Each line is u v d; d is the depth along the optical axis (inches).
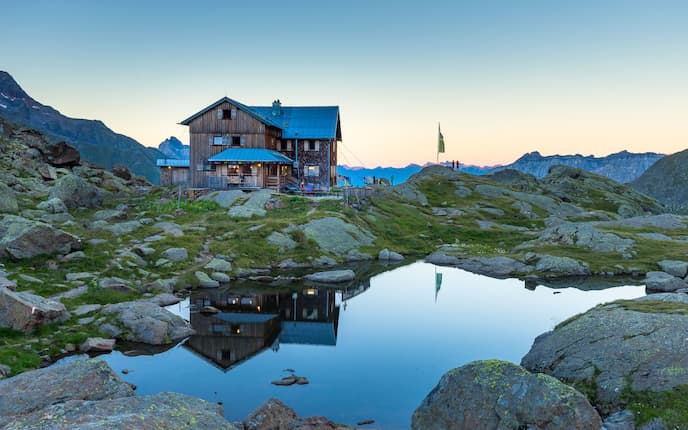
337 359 848.3
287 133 2896.2
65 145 2970.0
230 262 1581.0
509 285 1478.8
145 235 1658.5
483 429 484.1
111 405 454.9
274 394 697.6
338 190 2704.2
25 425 402.0
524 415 474.3
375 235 2138.3
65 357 808.3
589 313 832.9
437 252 1927.9
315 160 2878.9
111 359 826.2
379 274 1624.0
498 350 895.1
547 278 1567.4
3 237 1242.0
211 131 2650.1
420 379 757.3
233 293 1316.4
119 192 2689.5
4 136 2997.0
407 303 1251.2
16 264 1187.9
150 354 856.3
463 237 2313.0
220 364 815.7
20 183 2218.3
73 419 413.7
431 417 527.8
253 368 799.7
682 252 1729.8
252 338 959.6
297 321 1082.7
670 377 585.9
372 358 853.2
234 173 2640.3
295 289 1384.1
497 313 1160.8
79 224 1663.4
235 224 1898.4
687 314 717.3
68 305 1012.5
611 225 2385.6
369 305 1229.7
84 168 2923.2
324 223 1999.3
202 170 2655.0
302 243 1812.3
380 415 632.4
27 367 726.5
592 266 1638.8
